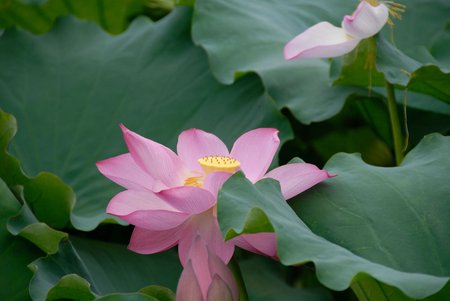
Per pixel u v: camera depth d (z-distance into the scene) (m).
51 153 2.26
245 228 1.72
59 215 2.10
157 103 2.30
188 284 1.75
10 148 2.26
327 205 1.84
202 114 2.27
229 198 1.75
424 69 2.02
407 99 2.26
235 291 1.75
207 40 2.31
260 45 2.29
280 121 2.19
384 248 1.79
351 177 1.87
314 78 2.24
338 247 1.74
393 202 1.83
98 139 2.28
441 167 1.87
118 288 2.03
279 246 1.70
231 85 2.27
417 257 1.79
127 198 1.80
